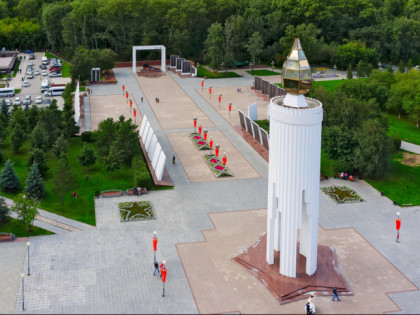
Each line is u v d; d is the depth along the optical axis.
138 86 143.38
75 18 175.00
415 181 81.50
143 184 76.50
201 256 60.06
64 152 86.62
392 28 176.12
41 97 131.38
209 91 136.88
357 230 66.44
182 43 172.25
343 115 89.38
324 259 58.44
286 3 176.38
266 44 179.25
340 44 183.12
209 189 78.25
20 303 51.34
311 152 51.06
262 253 59.50
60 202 73.44
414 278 56.31
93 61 146.75
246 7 183.75
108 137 87.19
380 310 50.91
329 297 52.75
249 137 101.00
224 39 164.50
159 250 61.25
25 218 63.59
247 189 78.44
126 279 55.56
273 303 51.75
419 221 69.00
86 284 54.56
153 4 172.62
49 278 55.50
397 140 94.50
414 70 121.62
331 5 183.75
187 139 100.44
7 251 60.62
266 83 131.12
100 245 62.28
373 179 82.06
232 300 52.19
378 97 115.38
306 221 56.94
